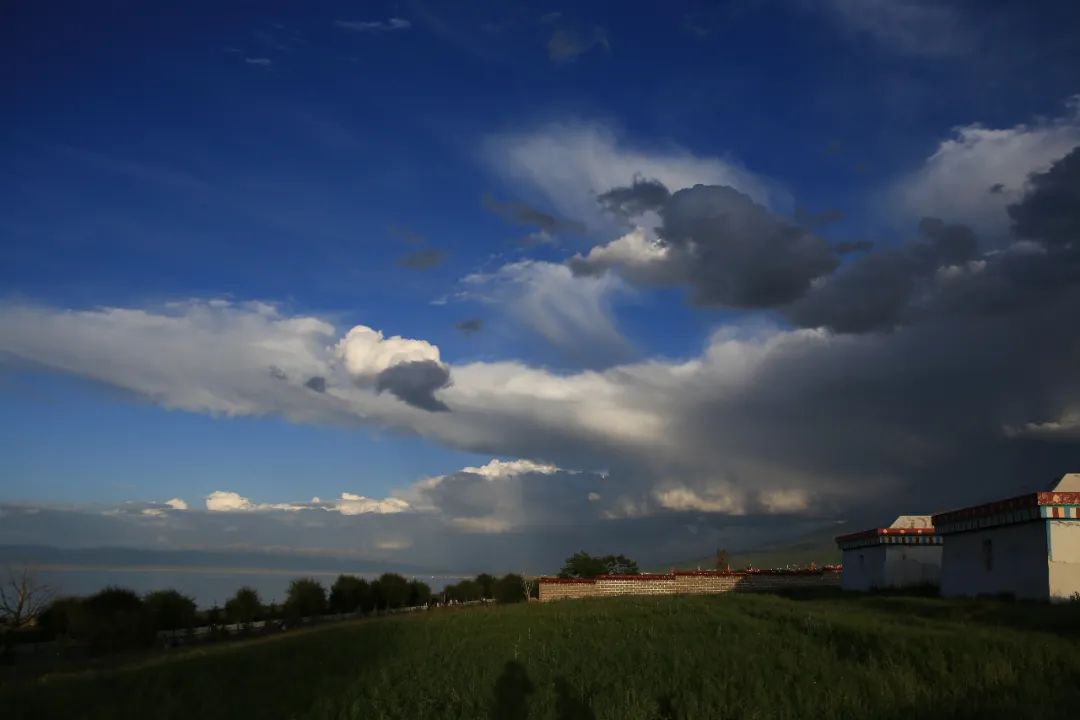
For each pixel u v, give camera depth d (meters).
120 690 18.33
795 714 13.55
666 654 18.70
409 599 61.28
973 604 28.20
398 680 17.69
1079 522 28.09
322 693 16.31
